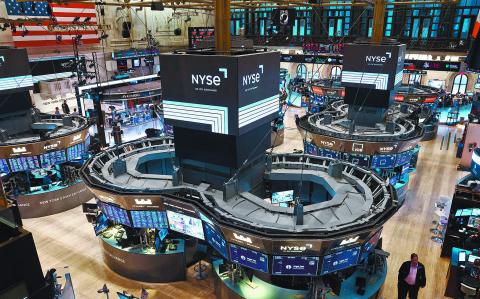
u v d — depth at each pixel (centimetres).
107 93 1914
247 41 873
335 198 800
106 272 979
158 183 913
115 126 1855
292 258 670
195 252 990
